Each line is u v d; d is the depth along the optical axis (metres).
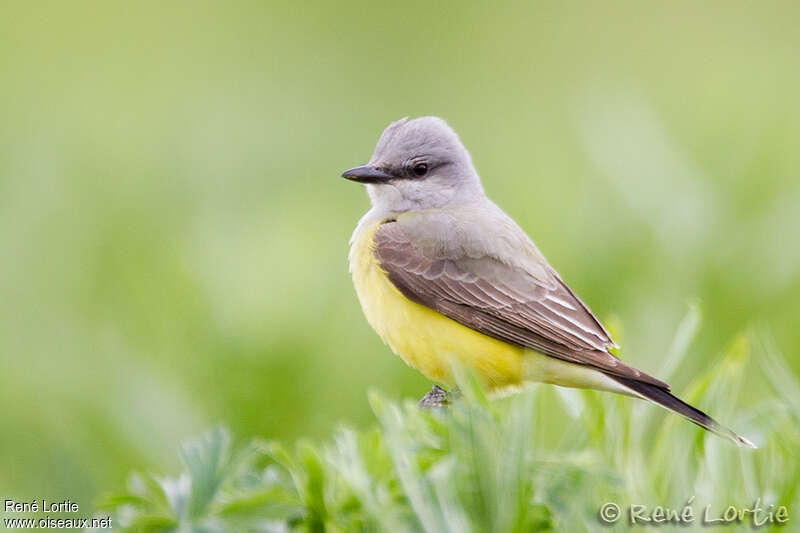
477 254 10.54
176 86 22.16
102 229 13.23
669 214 12.36
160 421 10.22
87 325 11.48
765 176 12.52
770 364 7.11
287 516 6.32
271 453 6.57
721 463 6.42
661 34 23.75
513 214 13.69
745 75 16.36
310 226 12.45
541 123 20.09
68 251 12.59
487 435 6.06
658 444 6.63
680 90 19.88
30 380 10.70
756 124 13.26
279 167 18.25
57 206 13.86
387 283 10.54
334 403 10.69
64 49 22.94
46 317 11.55
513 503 5.96
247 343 10.64
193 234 12.80
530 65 23.28
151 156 16.81
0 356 10.96
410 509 6.18
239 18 23.69
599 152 13.27
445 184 11.56
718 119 13.70
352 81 22.55
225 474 6.32
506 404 6.95
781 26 23.67
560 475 6.20
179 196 15.66
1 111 20.80
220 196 15.92
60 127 19.05
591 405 6.80
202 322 10.86
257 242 11.80
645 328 11.57
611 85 20.44
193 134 18.83
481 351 10.23
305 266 11.23
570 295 10.58
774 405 6.91
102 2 23.19
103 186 14.62
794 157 12.84
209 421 10.33
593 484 6.19
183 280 11.15
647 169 12.82
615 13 23.75
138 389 10.32
